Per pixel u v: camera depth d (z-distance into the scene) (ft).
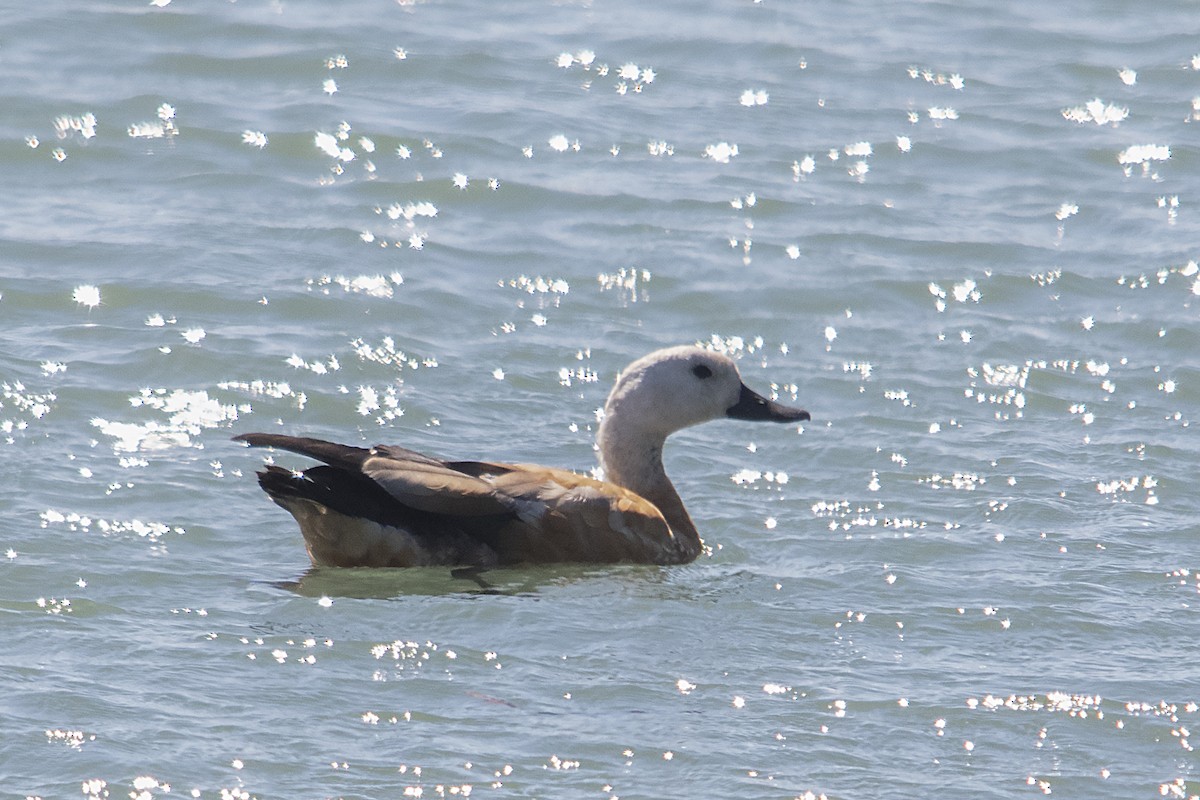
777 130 76.48
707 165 71.67
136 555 37.78
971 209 69.00
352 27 84.07
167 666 31.89
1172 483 45.60
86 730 29.09
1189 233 66.95
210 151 69.10
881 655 34.47
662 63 83.71
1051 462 46.85
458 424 48.16
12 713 29.45
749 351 55.31
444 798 27.81
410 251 61.26
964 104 81.05
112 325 52.75
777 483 45.50
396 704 31.01
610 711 31.24
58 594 35.12
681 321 57.47
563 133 73.77
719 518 42.98
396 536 38.17
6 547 37.19
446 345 53.88
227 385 49.08
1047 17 95.04
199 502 41.47
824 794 28.55
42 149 67.87
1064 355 55.52
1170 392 52.75
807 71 84.12
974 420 50.06
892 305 59.52
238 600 35.65
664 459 47.01
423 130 72.49
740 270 61.52
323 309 55.47
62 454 43.32
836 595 37.83
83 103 72.08
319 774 28.27
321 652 33.06
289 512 41.14
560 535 39.40
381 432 47.16
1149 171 73.97
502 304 57.57
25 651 32.12
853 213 67.51
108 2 83.87
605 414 43.96
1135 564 40.01
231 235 61.26
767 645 34.78
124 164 67.51
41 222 61.16
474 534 39.06
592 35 86.79
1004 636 35.68
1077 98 82.69
